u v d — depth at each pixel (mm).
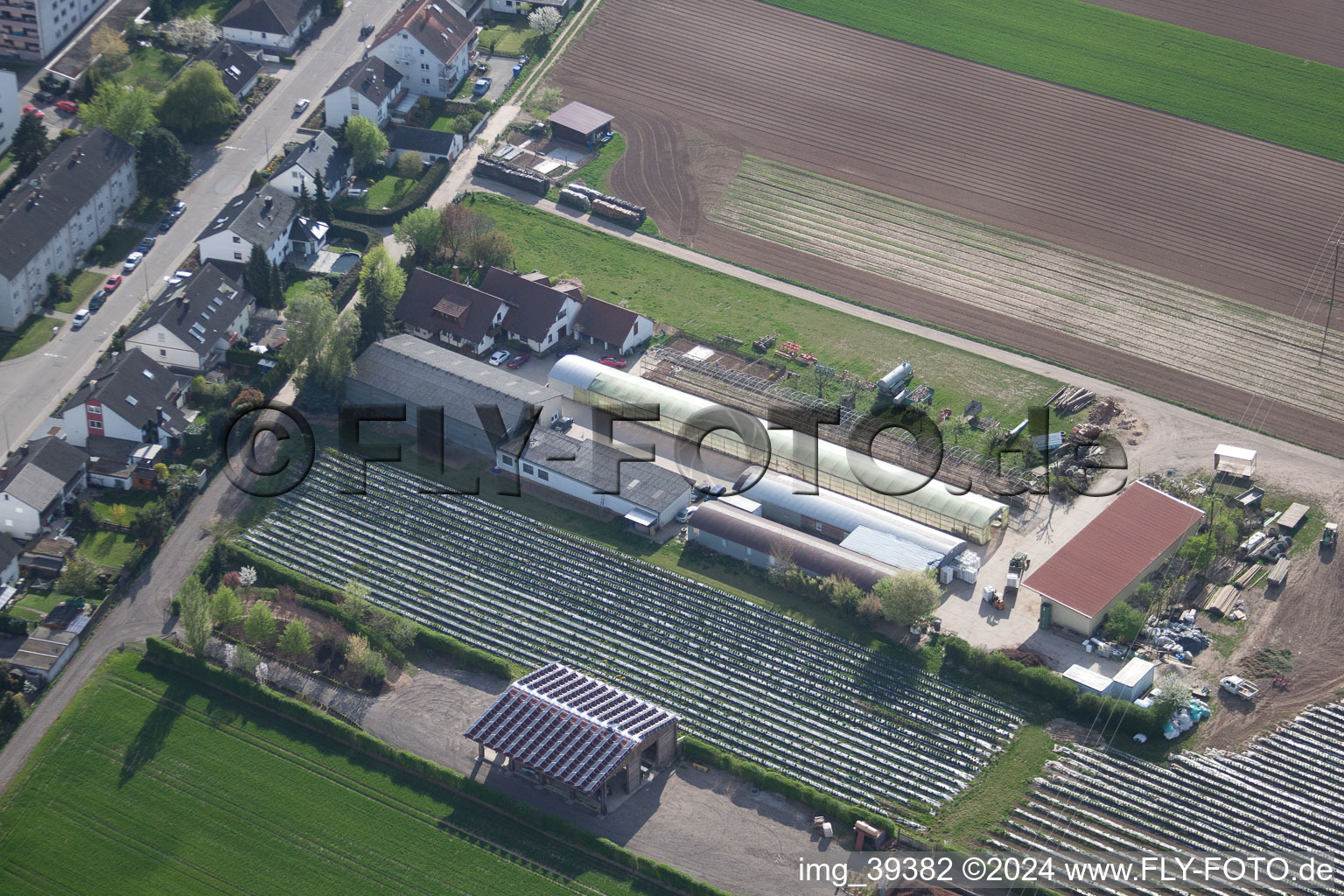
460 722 178875
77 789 170125
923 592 184875
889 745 175000
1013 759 173125
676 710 179250
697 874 159875
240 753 175125
